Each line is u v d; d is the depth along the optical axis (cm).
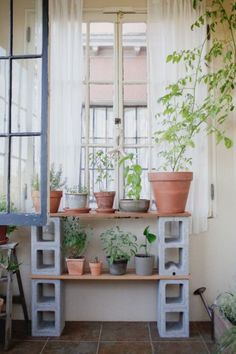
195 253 273
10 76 200
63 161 268
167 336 242
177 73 266
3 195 259
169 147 265
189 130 253
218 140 250
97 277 244
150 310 272
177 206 243
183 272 243
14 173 266
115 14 281
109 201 250
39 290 254
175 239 255
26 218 187
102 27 284
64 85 269
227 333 193
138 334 247
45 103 188
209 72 271
